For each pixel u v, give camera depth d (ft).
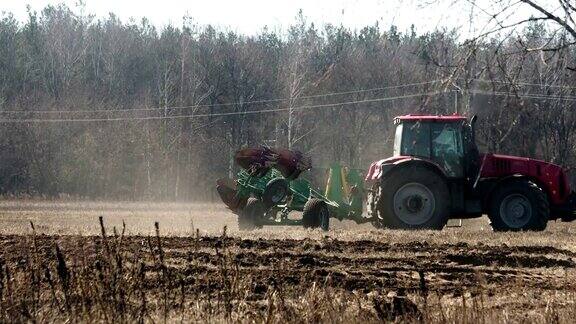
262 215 214.48
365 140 533.96
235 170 623.36
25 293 89.81
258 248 152.76
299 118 524.11
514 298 114.11
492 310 99.04
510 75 69.92
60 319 86.74
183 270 123.13
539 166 219.82
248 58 631.15
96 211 386.32
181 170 618.44
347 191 226.58
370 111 508.53
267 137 611.88
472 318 91.09
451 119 216.13
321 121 544.62
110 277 85.81
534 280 131.34
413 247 161.38
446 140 216.74
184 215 339.77
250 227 212.23
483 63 69.92
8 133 625.00
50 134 627.46
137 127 625.41
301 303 94.02
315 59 444.14
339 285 116.37
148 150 613.52
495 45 70.49
